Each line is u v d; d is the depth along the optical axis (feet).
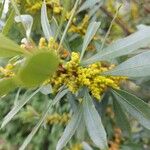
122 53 0.49
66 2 0.52
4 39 0.42
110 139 0.92
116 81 0.55
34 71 0.43
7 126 1.70
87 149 0.90
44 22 0.55
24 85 0.44
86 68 0.52
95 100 0.72
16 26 0.65
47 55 0.43
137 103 0.54
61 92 0.54
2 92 0.46
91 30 0.53
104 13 0.87
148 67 0.50
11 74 0.51
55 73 0.50
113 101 0.62
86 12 0.77
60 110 0.90
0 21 0.64
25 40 0.51
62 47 0.56
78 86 0.52
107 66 0.60
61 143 0.52
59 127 0.98
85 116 0.52
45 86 0.53
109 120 0.88
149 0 0.97
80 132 0.58
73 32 0.72
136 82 0.67
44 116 0.53
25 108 1.20
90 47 0.72
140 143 0.97
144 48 0.64
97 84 0.53
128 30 0.87
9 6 0.64
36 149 1.77
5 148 1.88
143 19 1.11
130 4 0.99
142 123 0.54
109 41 0.88
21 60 0.48
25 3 0.67
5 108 1.11
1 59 0.55
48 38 0.54
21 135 1.70
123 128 0.63
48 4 0.67
